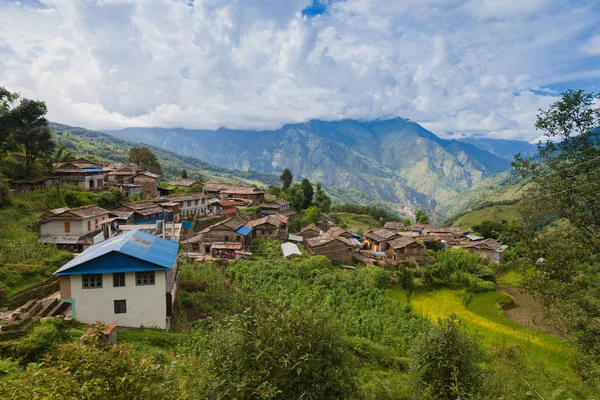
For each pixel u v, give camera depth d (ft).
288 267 154.81
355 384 36.42
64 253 115.24
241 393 28.55
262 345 30.91
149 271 82.53
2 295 84.38
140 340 74.38
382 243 228.22
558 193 57.06
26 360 61.11
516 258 66.08
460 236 302.25
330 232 241.35
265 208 278.67
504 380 51.24
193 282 113.29
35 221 137.69
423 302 156.87
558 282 53.83
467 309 150.92
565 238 56.95
